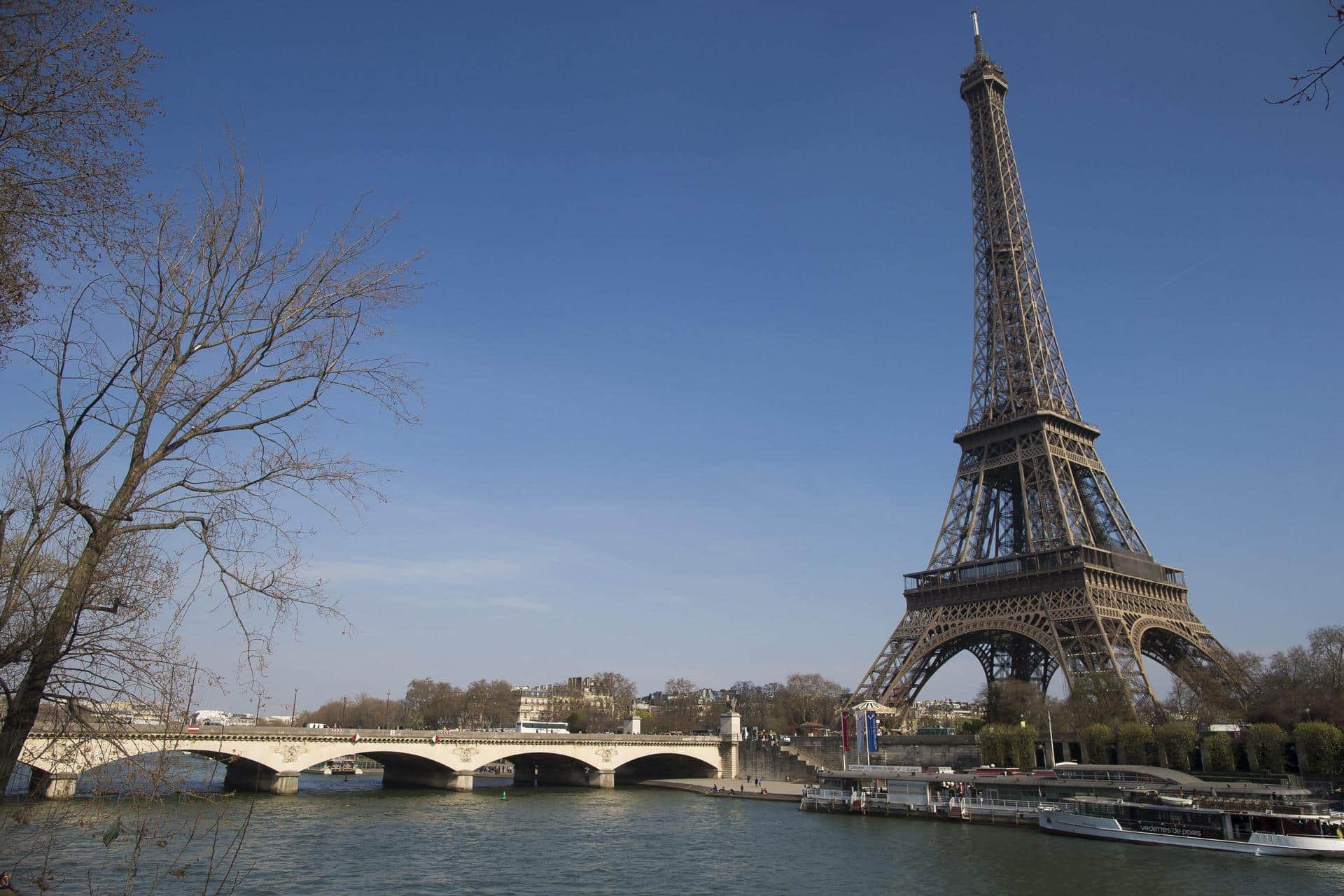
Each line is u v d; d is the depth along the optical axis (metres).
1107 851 118.12
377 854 109.38
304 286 26.95
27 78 21.78
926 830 142.62
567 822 149.12
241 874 91.81
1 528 23.64
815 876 101.56
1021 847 122.19
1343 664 174.12
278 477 26.59
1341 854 110.19
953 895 91.31
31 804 26.30
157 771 26.23
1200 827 121.94
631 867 107.00
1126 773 147.12
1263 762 155.38
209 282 26.03
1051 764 179.12
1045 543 188.38
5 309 22.31
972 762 194.12
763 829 143.50
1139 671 167.25
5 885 25.66
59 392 24.53
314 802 163.12
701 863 109.94
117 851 94.12
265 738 167.50
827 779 189.75
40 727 26.25
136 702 25.97
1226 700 180.62
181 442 25.64
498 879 97.56
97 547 23.94
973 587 193.25
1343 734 148.62
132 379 25.45
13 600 23.61
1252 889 92.44
